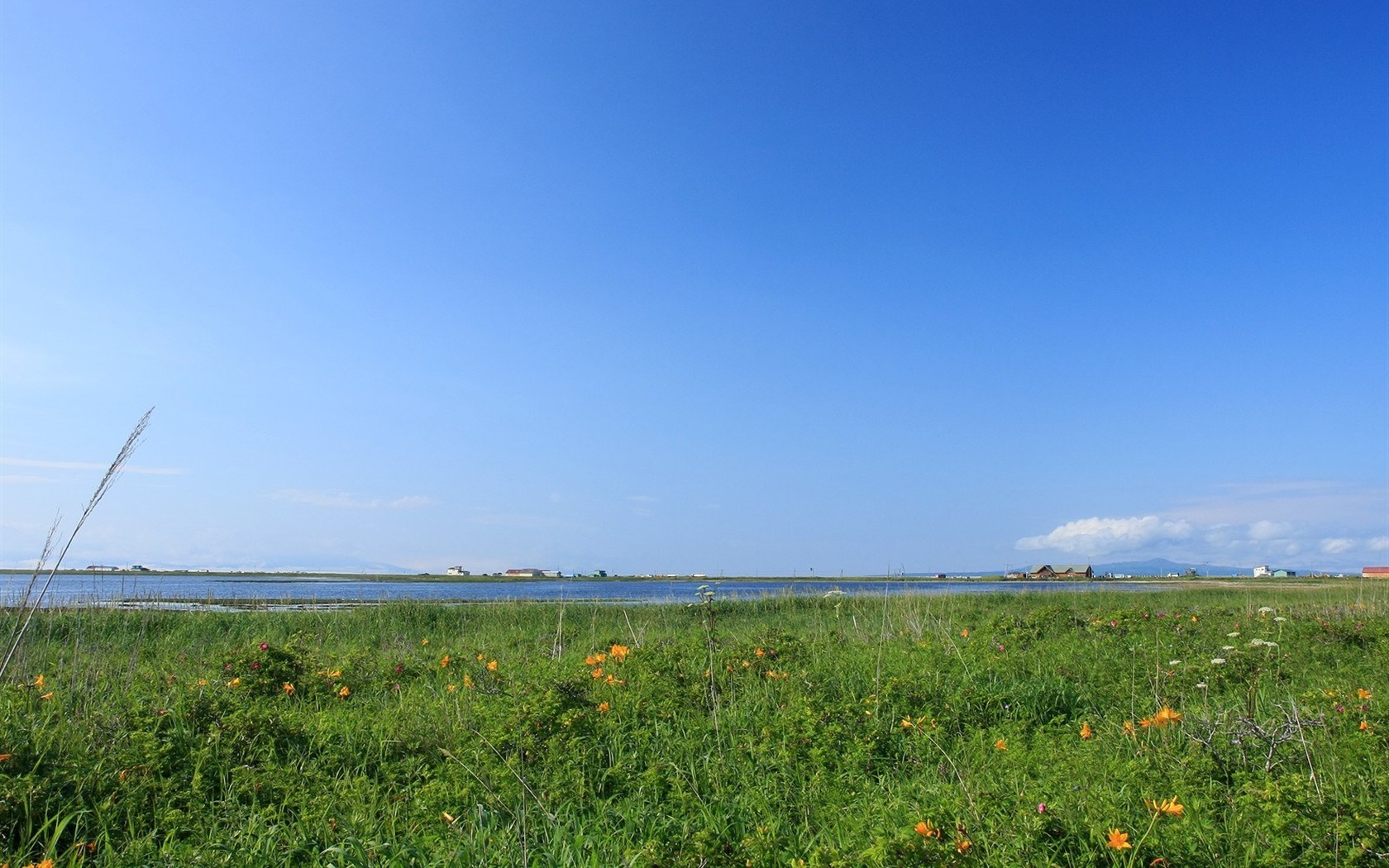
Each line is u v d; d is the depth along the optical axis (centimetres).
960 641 1072
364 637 1504
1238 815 425
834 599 1844
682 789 538
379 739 618
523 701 649
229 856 429
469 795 518
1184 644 1122
